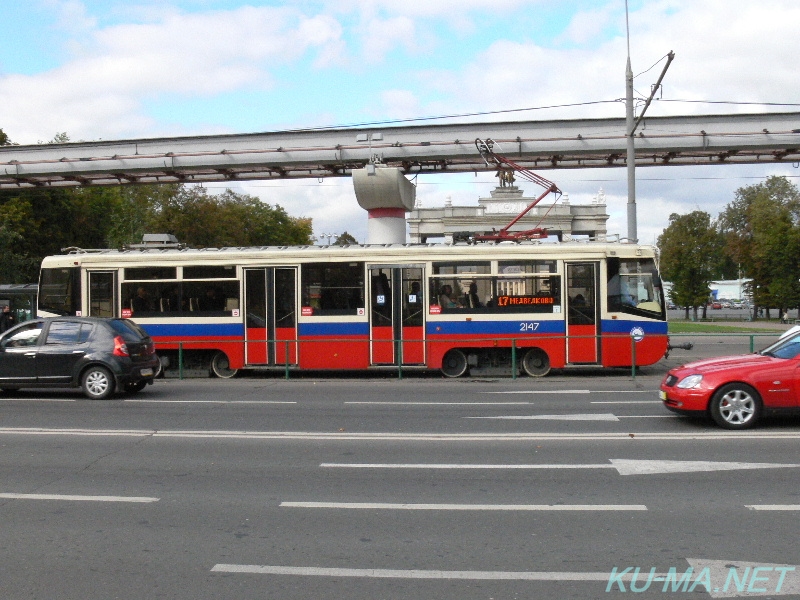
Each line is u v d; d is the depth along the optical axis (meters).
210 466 9.16
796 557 5.75
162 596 5.12
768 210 63.38
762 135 26.56
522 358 19.31
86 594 5.18
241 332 19.78
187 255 20.16
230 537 6.39
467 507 7.22
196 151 29.16
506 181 30.83
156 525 6.77
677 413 12.24
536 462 9.18
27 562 5.82
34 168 29.94
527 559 5.76
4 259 36.69
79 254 20.70
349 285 19.58
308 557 5.87
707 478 8.24
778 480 8.12
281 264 19.78
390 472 8.74
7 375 15.36
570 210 66.44
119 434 11.37
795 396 11.02
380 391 16.64
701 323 51.62
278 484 8.23
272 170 30.17
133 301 20.33
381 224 27.88
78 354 15.39
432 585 5.27
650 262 19.08
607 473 8.55
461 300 19.25
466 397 15.44
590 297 19.03
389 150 27.86
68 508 7.36
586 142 27.16
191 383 18.72
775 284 52.38
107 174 30.55
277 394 16.25
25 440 10.91
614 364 18.70
